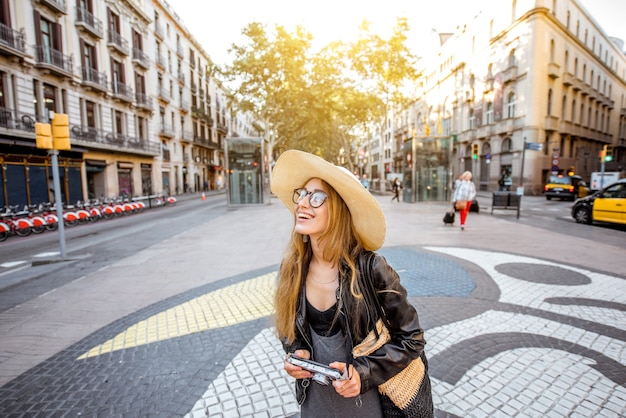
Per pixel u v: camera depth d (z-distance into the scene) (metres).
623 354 2.86
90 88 21.61
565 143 28.28
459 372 2.65
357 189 1.06
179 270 6.00
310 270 1.23
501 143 27.56
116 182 24.45
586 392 2.38
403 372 1.17
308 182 1.22
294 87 24.94
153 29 30.28
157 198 22.56
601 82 33.72
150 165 29.67
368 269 1.12
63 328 3.75
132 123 26.80
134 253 7.61
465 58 32.66
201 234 9.80
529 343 3.07
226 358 2.98
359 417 1.16
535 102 24.31
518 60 25.48
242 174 19.02
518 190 12.95
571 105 28.30
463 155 33.44
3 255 8.29
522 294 4.30
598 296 4.21
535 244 7.38
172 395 2.50
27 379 2.77
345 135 38.22
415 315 1.13
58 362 3.02
